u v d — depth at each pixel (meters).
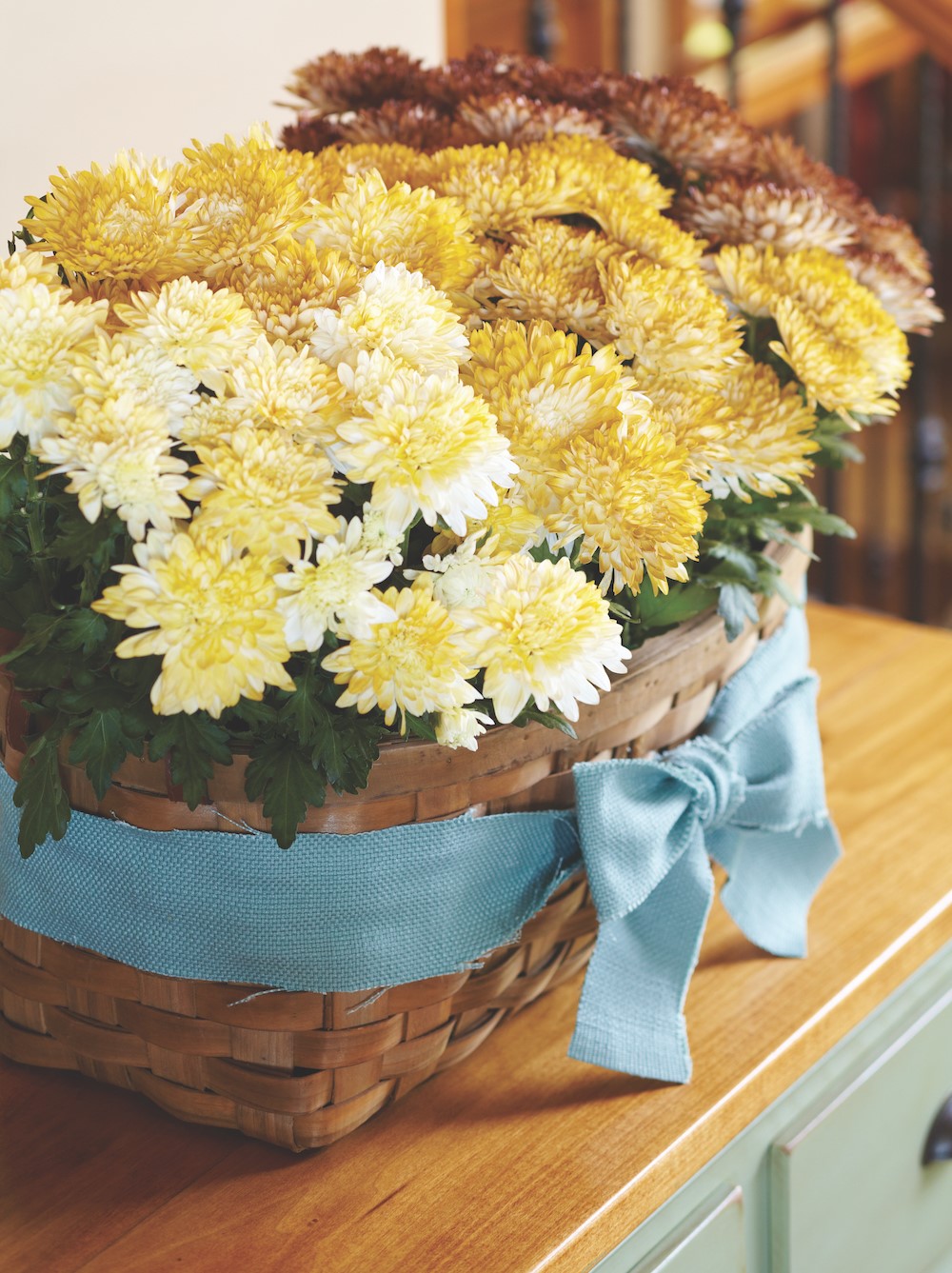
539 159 1.20
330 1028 1.13
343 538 1.01
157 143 1.58
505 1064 1.25
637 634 1.21
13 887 1.15
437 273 1.10
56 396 1.00
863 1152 1.34
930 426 2.95
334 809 1.08
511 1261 1.12
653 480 1.04
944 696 1.64
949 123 5.36
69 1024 1.17
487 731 1.10
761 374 1.19
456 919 1.14
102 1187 1.16
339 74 1.38
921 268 1.40
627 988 1.22
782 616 1.31
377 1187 1.16
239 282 1.06
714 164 1.33
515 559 1.03
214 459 0.98
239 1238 1.13
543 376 1.05
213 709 0.99
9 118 1.48
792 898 1.34
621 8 2.63
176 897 1.10
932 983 1.40
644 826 1.18
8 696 1.10
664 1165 1.18
